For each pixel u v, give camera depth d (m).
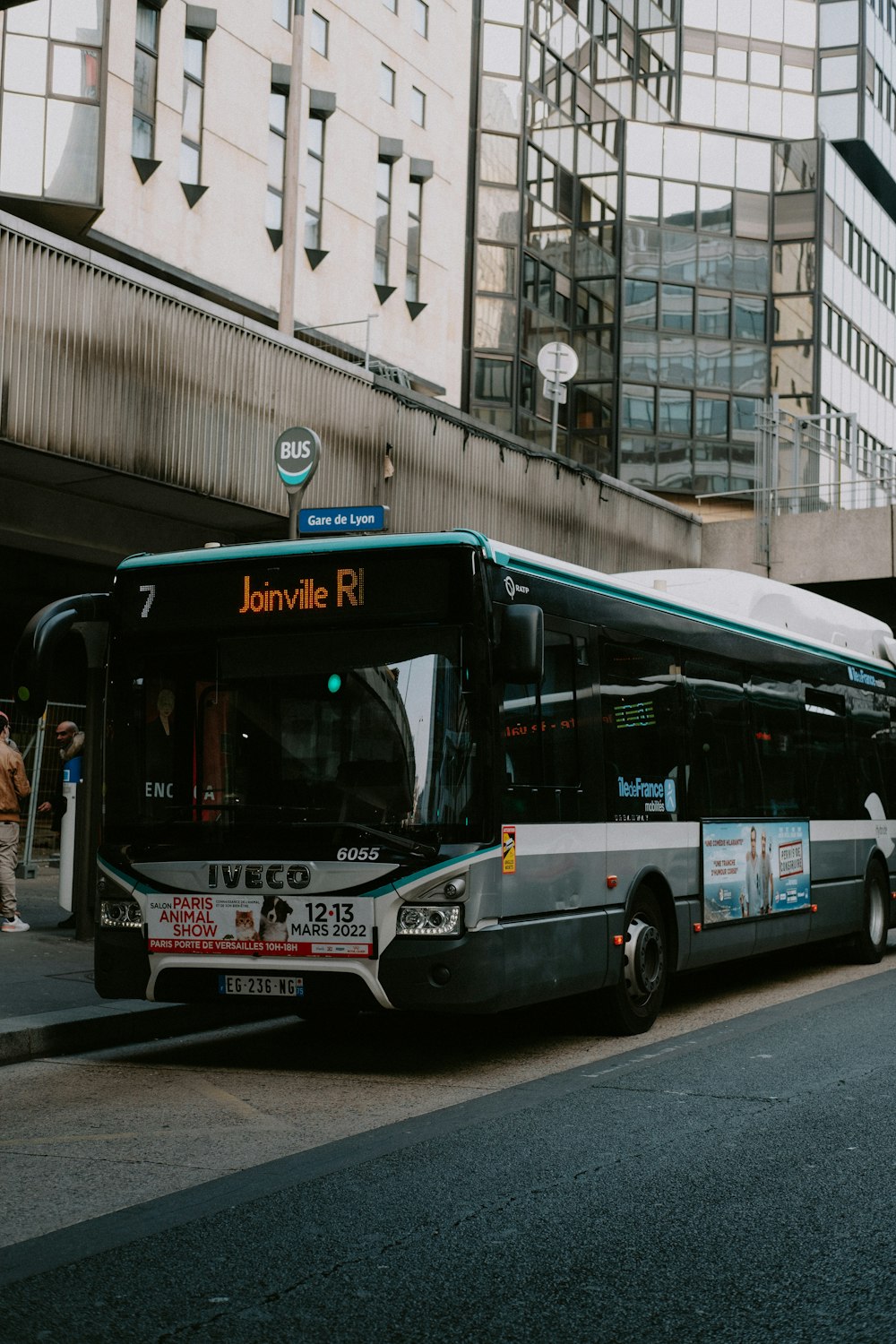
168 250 24.03
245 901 7.81
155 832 8.09
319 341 27.97
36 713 7.96
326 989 7.67
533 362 42.03
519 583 8.19
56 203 19.92
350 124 29.25
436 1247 4.71
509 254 40.72
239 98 25.83
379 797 7.71
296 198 18.84
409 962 7.50
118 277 15.16
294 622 8.02
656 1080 7.66
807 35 50.03
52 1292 4.27
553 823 8.33
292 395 17.66
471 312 40.03
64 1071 8.04
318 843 7.72
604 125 45.16
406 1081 7.79
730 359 45.75
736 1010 10.64
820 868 12.66
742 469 45.44
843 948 14.09
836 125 54.19
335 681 7.90
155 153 23.77
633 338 44.59
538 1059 8.46
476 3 40.75
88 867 12.12
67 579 19.70
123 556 19.14
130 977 8.08
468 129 39.53
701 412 45.19
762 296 46.34
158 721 8.20
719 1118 6.68
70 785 12.95
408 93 31.33
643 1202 5.26
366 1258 4.60
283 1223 4.98
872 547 28.56
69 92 20.02
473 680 7.70
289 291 18.72
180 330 15.98
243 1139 6.35
